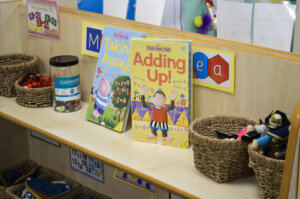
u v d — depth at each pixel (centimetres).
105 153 162
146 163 155
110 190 238
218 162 140
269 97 149
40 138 268
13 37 237
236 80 156
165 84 162
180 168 151
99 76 187
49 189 246
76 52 209
